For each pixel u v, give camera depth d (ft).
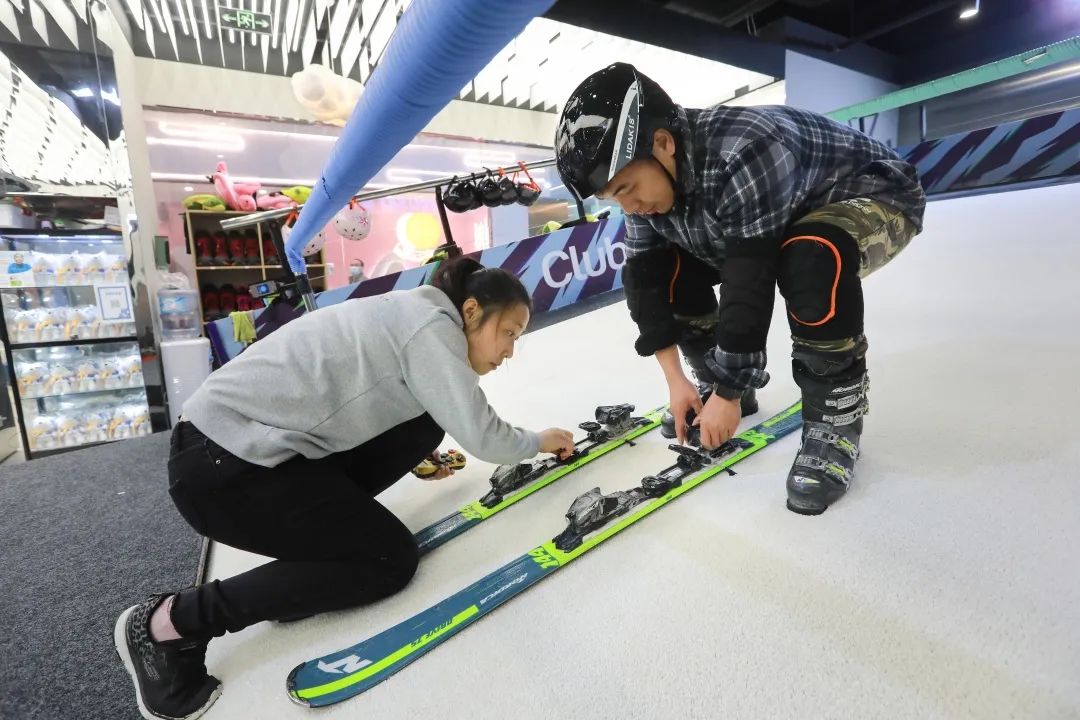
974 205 13.79
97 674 2.80
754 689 1.93
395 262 21.03
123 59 13.57
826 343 2.91
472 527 3.46
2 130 9.55
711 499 3.28
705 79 21.61
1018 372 4.44
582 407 5.57
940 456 3.34
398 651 2.38
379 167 2.58
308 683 2.27
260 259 15.96
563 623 2.42
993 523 2.63
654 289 3.84
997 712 1.70
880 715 1.75
